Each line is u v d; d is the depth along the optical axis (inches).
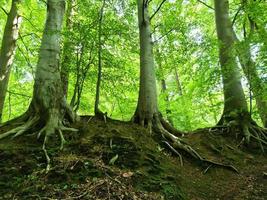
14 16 445.4
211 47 468.1
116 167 247.0
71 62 390.9
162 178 251.1
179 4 580.1
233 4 576.4
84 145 264.7
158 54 543.5
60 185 213.3
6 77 422.6
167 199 225.3
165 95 635.5
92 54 410.0
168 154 306.5
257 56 376.2
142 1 400.8
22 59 566.9
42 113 286.8
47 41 309.1
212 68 486.9
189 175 282.8
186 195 243.9
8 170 225.0
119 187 215.8
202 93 517.3
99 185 212.8
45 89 293.6
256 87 394.0
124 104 579.5
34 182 215.5
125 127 324.2
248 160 335.9
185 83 605.3
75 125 300.5
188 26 501.4
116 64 430.3
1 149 246.5
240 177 296.2
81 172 228.1
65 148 259.3
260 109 452.4
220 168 302.8
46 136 266.8
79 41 367.9
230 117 400.5
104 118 333.7
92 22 374.3
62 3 330.6
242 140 371.9
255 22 448.5
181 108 624.1
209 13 663.8
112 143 276.5
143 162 261.7
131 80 516.4
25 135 271.1
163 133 332.2
